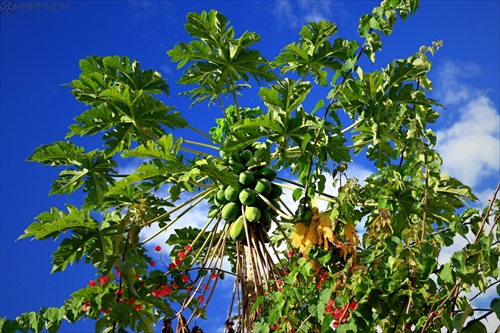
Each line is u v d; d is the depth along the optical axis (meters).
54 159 7.02
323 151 5.95
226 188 6.97
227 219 6.92
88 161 7.05
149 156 6.10
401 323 4.40
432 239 4.34
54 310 5.48
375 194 5.93
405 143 5.14
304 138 5.64
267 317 5.10
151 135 7.07
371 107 6.30
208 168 6.18
